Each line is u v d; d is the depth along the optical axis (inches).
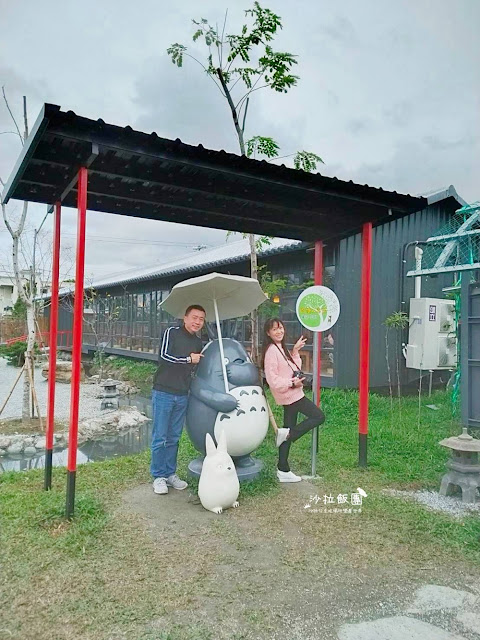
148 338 699.4
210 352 195.5
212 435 184.7
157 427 182.9
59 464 269.0
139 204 201.0
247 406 185.3
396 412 334.0
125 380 641.6
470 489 172.1
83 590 111.3
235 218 217.0
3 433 331.0
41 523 146.1
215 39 268.1
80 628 97.8
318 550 133.1
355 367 399.9
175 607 105.4
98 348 704.4
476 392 254.8
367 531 145.6
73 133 135.3
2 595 109.2
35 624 99.2
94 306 829.8
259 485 186.5
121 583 114.7
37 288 580.1
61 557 126.3
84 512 152.9
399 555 130.7
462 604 108.5
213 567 123.2
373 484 191.3
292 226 225.5
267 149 281.4
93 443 331.6
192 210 204.5
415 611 105.7
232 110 282.2
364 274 218.4
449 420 301.6
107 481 193.2
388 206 202.7
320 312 215.8
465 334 258.5
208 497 160.2
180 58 267.6
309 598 109.8
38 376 701.9
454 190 445.4
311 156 284.2
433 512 161.6
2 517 151.4
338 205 202.8
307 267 427.8
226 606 106.2
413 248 435.8
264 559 128.0
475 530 145.6
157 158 150.3
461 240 276.1
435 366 395.9
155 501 171.3
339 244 392.5
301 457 228.8
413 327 402.3
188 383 187.0
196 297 206.1
